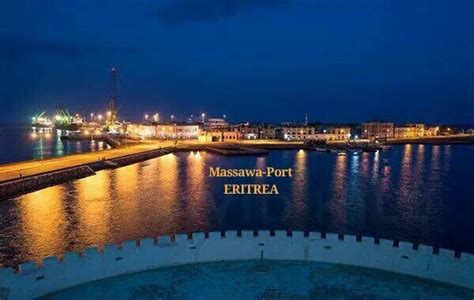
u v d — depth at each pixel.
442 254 18.92
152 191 83.38
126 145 177.38
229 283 18.91
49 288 18.06
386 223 60.72
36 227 56.41
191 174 107.81
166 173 109.06
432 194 82.88
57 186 87.19
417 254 19.45
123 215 63.53
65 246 48.75
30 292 17.56
